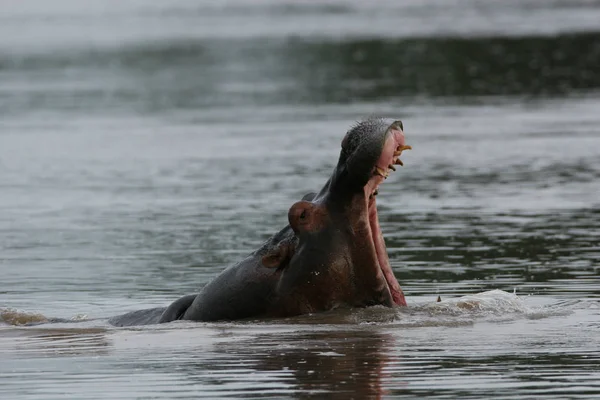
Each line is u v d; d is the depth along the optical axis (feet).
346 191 141.79
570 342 130.82
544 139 372.58
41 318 160.35
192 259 210.59
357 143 138.31
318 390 112.88
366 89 572.51
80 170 350.02
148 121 479.82
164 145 399.65
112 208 278.05
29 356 131.13
